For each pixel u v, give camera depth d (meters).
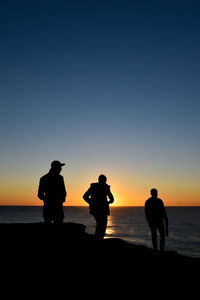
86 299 3.89
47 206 6.86
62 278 4.70
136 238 104.69
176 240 103.06
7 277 4.61
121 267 5.51
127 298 3.98
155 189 9.84
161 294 4.18
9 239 5.88
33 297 3.90
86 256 5.89
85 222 173.75
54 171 7.07
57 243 6.09
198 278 5.07
